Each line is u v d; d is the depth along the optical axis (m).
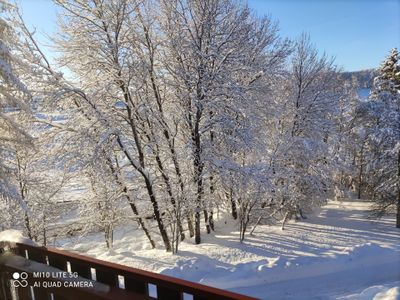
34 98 10.95
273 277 10.38
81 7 11.28
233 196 13.66
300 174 16.45
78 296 1.93
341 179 24.81
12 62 9.21
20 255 2.49
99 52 11.49
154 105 12.73
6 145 10.07
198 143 12.92
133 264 11.12
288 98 16.83
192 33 12.48
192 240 14.11
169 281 1.62
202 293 1.49
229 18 12.76
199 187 12.78
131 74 11.23
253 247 12.68
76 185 13.65
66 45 11.53
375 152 20.44
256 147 13.34
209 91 12.24
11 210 11.77
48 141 12.06
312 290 9.87
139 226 15.39
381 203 17.84
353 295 8.82
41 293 2.16
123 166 12.71
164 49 12.72
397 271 10.96
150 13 12.12
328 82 18.28
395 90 22.17
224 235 14.63
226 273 10.41
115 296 1.77
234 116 13.16
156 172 13.35
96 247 14.68
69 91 10.92
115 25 11.10
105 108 12.01
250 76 13.99
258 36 14.36
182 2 12.25
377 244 12.95
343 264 11.14
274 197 14.05
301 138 15.88
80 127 11.91
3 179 9.55
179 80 12.41
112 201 12.70
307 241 13.44
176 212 12.35
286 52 15.13
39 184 12.63
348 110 24.73
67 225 14.03
